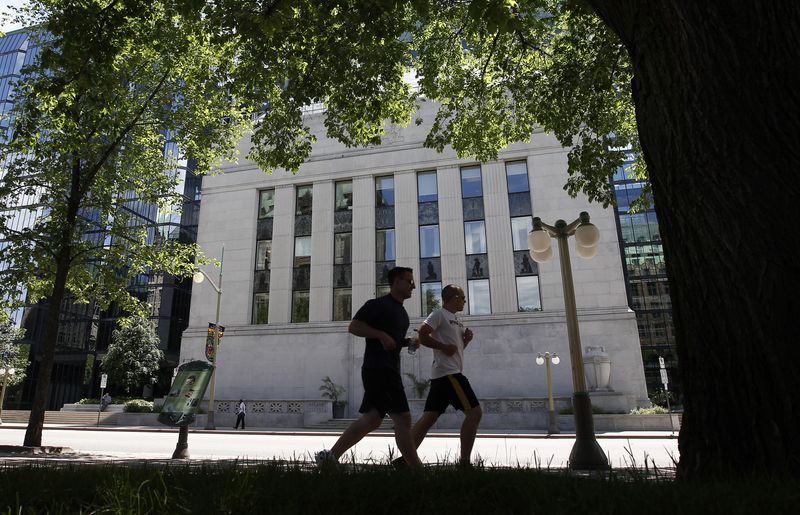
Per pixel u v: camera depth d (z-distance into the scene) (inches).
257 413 1155.9
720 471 121.8
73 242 522.3
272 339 1252.5
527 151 1234.0
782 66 133.5
